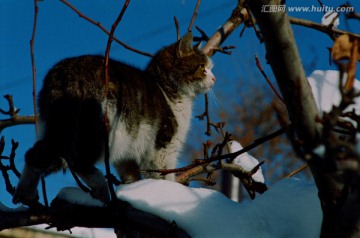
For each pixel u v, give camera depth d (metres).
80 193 4.69
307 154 2.77
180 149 7.72
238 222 4.35
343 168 2.72
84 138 5.82
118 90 6.42
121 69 6.82
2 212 4.51
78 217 4.50
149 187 4.66
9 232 8.45
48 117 5.84
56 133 5.65
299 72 3.25
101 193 5.51
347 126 3.32
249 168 7.43
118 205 4.38
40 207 4.53
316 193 4.39
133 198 4.54
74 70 6.10
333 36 5.41
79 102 5.89
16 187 5.25
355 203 3.50
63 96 5.88
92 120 5.92
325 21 6.30
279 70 3.28
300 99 3.15
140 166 7.28
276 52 3.24
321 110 4.39
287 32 3.20
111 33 4.13
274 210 4.40
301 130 3.22
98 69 6.27
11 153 5.20
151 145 7.21
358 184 2.77
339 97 4.49
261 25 3.23
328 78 4.82
